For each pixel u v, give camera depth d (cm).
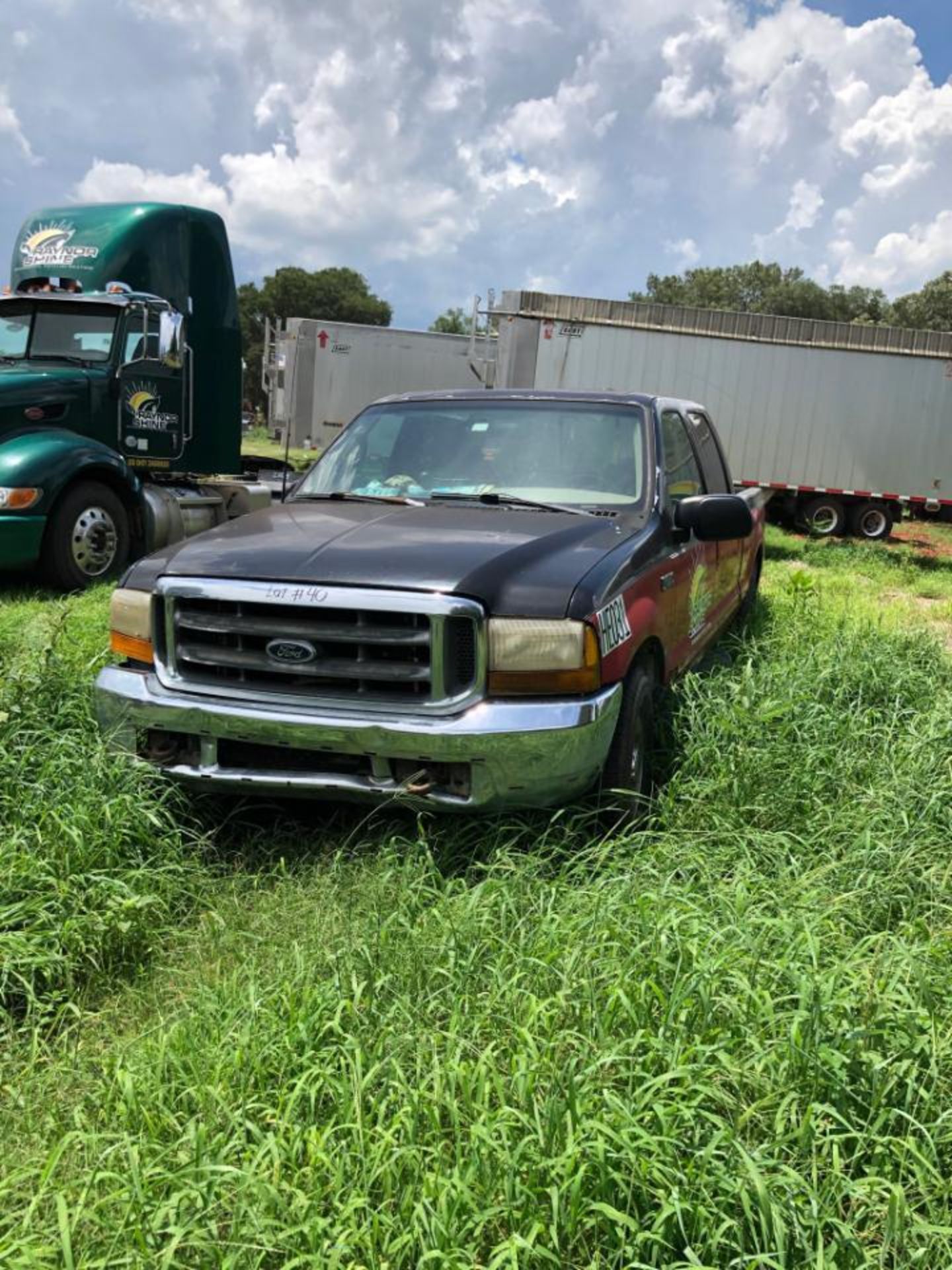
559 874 361
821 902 328
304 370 2297
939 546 1991
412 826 404
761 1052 233
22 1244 205
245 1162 221
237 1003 287
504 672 363
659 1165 203
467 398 548
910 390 1703
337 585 370
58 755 420
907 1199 210
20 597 881
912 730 480
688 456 578
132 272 1058
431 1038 259
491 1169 210
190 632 400
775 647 692
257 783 385
